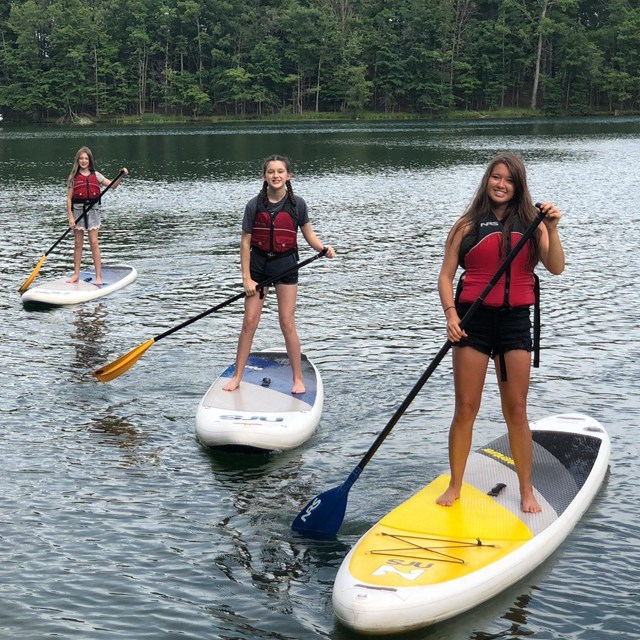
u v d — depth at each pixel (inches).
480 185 206.8
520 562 192.4
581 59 3469.5
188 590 192.5
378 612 173.2
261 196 293.7
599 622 179.9
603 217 769.6
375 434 281.4
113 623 180.4
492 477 230.2
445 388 323.6
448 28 3494.1
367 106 3585.1
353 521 223.3
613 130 2381.9
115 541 213.6
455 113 3531.0
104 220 796.6
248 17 3540.8
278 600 189.0
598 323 409.4
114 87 3430.1
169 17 3489.2
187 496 238.7
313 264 572.7
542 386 321.7
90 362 361.1
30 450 269.1
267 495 239.3
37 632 177.0
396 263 571.2
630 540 210.7
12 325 423.2
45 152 1752.0
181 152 1721.2
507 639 174.7
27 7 3452.3
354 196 968.9
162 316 438.3
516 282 203.5
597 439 252.7
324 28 3462.1
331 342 384.8
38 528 219.6
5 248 649.6
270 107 3567.9
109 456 265.6
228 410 283.0
